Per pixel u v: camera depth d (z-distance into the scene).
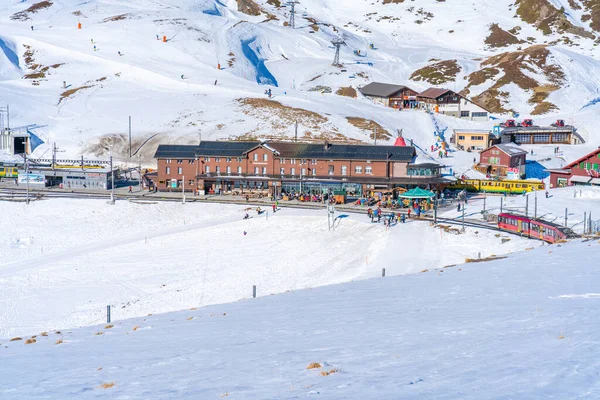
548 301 41.91
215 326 50.91
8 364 41.34
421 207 180.00
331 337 39.16
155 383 30.41
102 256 146.62
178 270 135.12
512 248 132.25
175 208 188.00
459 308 44.66
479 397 21.88
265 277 128.50
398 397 22.83
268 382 28.08
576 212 155.62
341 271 128.88
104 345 47.28
